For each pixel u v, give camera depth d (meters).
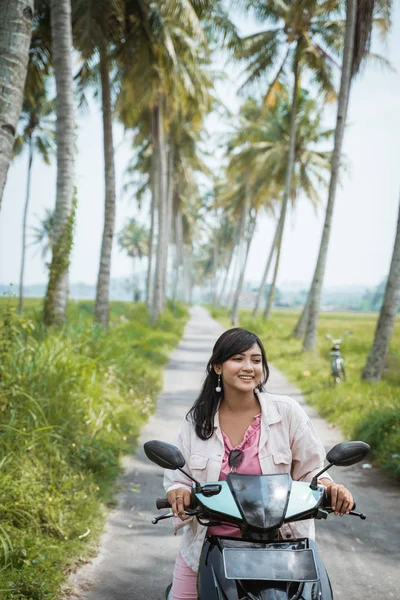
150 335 24.33
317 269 20.19
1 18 5.07
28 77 17.44
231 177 39.50
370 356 13.12
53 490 5.37
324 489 2.48
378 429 8.45
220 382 2.76
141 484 6.77
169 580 4.52
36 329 9.41
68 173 11.89
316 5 21.44
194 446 2.74
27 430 6.02
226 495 2.39
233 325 40.44
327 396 11.74
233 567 2.23
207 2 18.36
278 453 2.68
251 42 25.92
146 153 36.59
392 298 12.88
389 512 6.20
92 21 16.12
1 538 4.21
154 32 17.81
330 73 25.36
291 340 24.98
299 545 2.38
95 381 8.69
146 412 10.02
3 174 5.04
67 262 11.70
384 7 17.38
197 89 22.52
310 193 36.44
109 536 5.31
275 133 33.06
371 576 4.73
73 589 4.27
